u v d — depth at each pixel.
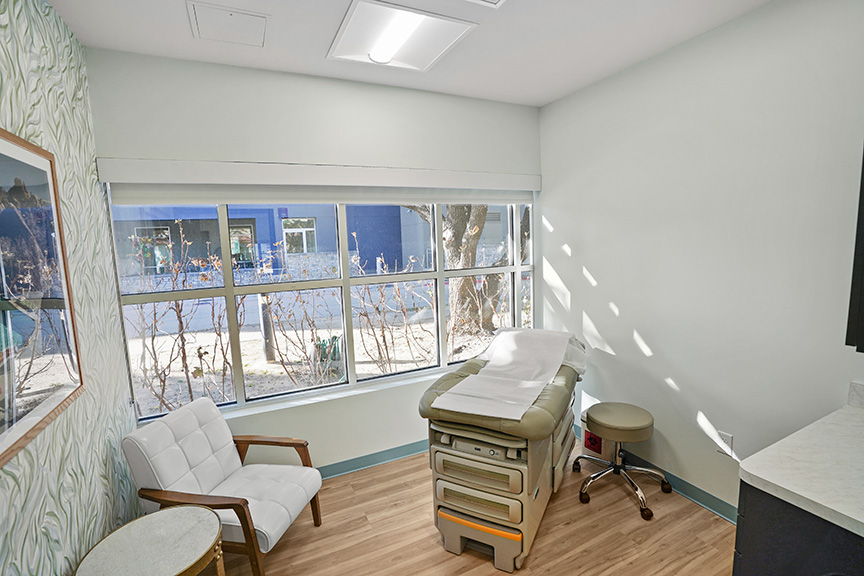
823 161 1.72
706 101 2.12
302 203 2.58
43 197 1.35
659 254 2.43
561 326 3.22
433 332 3.20
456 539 2.01
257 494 1.97
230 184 2.35
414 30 1.97
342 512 2.36
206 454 2.08
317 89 2.48
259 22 1.82
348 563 1.99
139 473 1.81
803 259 1.81
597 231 2.83
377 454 2.86
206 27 1.85
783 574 1.13
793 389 1.88
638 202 2.54
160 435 1.90
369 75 2.49
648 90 2.40
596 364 2.92
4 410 1.05
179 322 2.40
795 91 1.79
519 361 2.48
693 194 2.23
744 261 2.03
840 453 1.27
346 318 2.82
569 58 2.34
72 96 1.77
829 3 1.66
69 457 1.45
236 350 2.54
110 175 2.04
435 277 3.14
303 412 2.61
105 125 2.03
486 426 1.88
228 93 2.28
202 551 1.42
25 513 1.16
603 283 2.82
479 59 2.32
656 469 2.54
